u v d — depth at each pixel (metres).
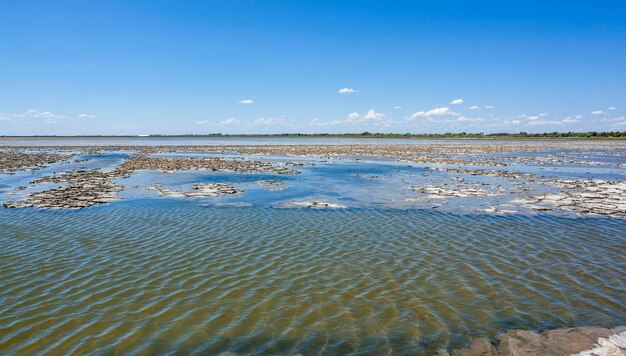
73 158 55.91
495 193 23.30
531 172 36.53
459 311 8.30
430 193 23.41
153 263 11.03
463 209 18.44
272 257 11.60
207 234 13.99
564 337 7.24
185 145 108.25
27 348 6.88
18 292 9.10
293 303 8.66
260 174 34.28
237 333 7.44
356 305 8.58
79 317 7.98
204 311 8.28
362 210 18.25
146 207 18.64
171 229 14.63
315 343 7.12
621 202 20.08
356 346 7.02
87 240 13.12
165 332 7.45
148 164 43.28
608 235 13.95
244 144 115.56
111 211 17.69
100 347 6.94
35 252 11.86
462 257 11.62
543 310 8.33
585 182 28.45
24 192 23.61
